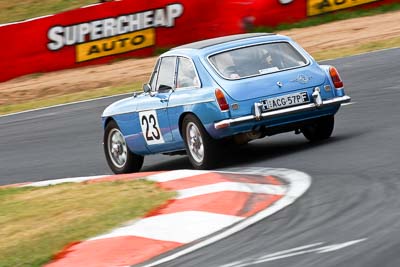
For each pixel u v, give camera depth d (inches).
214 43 1254.9
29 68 2682.1
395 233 712.4
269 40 1245.7
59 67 2704.2
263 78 1188.5
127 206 957.2
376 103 1526.8
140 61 2701.8
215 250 762.8
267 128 1182.3
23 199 1114.1
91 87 2445.9
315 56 2364.7
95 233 871.7
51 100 2309.3
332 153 1152.2
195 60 1223.5
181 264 738.8
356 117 1421.0
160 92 1278.3
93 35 2731.3
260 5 2817.4
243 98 1171.3
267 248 738.8
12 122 2090.3
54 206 1022.4
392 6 2955.2
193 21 2785.4
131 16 2763.3
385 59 2071.9
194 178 1075.9
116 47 2755.9
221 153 1200.8
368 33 2600.9
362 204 841.5
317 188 951.6
